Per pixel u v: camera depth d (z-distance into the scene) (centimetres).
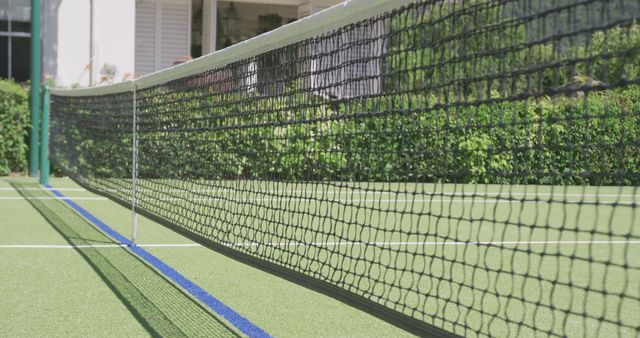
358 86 343
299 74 388
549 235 774
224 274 506
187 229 527
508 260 594
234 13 2120
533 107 636
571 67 235
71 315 386
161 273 507
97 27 1739
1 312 391
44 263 537
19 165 1321
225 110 516
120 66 1758
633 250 670
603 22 210
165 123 652
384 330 365
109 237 679
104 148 862
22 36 1755
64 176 1333
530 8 249
